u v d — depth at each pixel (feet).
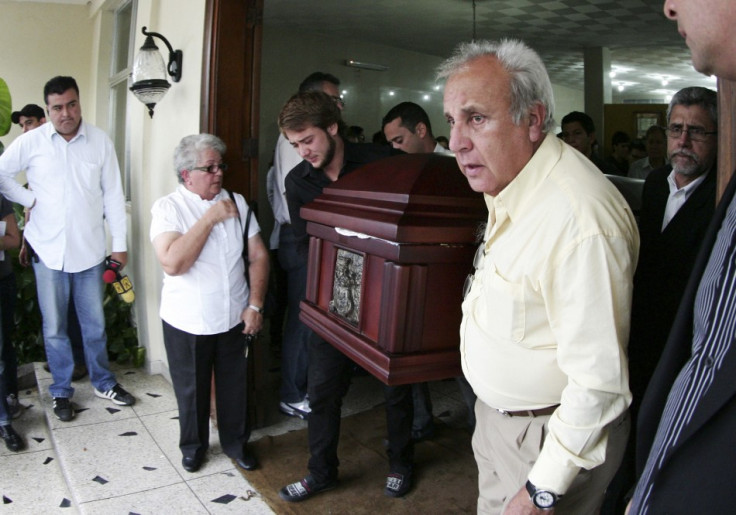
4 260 9.36
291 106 6.53
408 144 8.71
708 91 4.62
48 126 9.88
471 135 3.65
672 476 2.51
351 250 4.75
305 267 9.37
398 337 4.14
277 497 7.41
